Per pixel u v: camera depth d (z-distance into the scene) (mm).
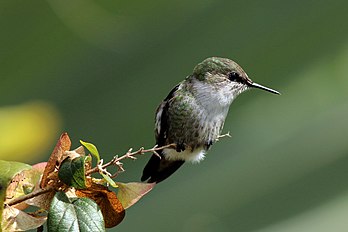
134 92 9562
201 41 9953
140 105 9477
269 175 8344
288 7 9859
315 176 8156
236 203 8156
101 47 9484
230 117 9086
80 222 4109
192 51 9867
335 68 9258
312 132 8672
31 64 9656
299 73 9367
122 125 9328
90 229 4098
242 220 8047
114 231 8383
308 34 9570
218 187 8312
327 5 9734
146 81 9633
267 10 9883
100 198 4500
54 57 9688
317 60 9383
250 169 8414
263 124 8945
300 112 9000
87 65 9688
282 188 8164
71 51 9656
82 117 9430
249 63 9594
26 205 4477
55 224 4082
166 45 9844
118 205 4504
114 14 9336
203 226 8047
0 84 9680
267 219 7980
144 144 9188
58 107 9500
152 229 8266
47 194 4332
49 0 9250
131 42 9719
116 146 9148
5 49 9602
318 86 9164
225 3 10195
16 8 9469
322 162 8320
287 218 7887
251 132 8930
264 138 8797
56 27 9523
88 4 9148
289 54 9539
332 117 8773
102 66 9680
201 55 9859
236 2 10156
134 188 4488
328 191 8078
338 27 9562
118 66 9688
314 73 9281
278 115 8953
